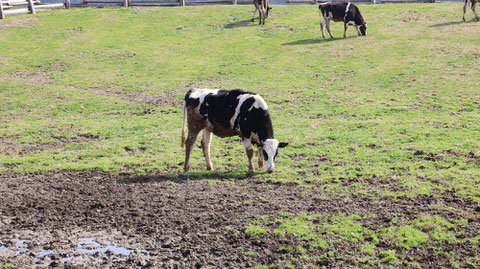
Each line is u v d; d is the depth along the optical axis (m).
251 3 38.84
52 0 75.88
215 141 15.41
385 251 7.77
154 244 8.44
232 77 24.41
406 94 19.61
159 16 36.50
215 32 32.72
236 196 10.41
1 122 18.86
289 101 19.95
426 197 9.73
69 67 27.31
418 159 12.33
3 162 13.72
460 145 13.10
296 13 35.81
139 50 29.86
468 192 9.81
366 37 28.98
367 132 15.10
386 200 9.74
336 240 8.19
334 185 10.75
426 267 7.33
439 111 17.08
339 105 18.86
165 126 17.45
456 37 26.70
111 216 9.62
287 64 25.70
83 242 8.57
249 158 11.88
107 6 39.88
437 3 35.44
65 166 13.12
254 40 30.47
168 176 11.97
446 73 21.62
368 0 38.25
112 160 13.66
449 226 8.43
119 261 7.85
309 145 14.23
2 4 38.44
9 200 10.66
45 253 8.18
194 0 43.19
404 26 30.30
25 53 29.64
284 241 8.27
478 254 7.57
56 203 10.43
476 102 17.72
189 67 26.50
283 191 10.60
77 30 33.75
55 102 21.55
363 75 22.83
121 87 23.81
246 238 8.46
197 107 11.82
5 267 7.66
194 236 8.63
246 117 11.38
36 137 16.66
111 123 18.09
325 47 27.92
